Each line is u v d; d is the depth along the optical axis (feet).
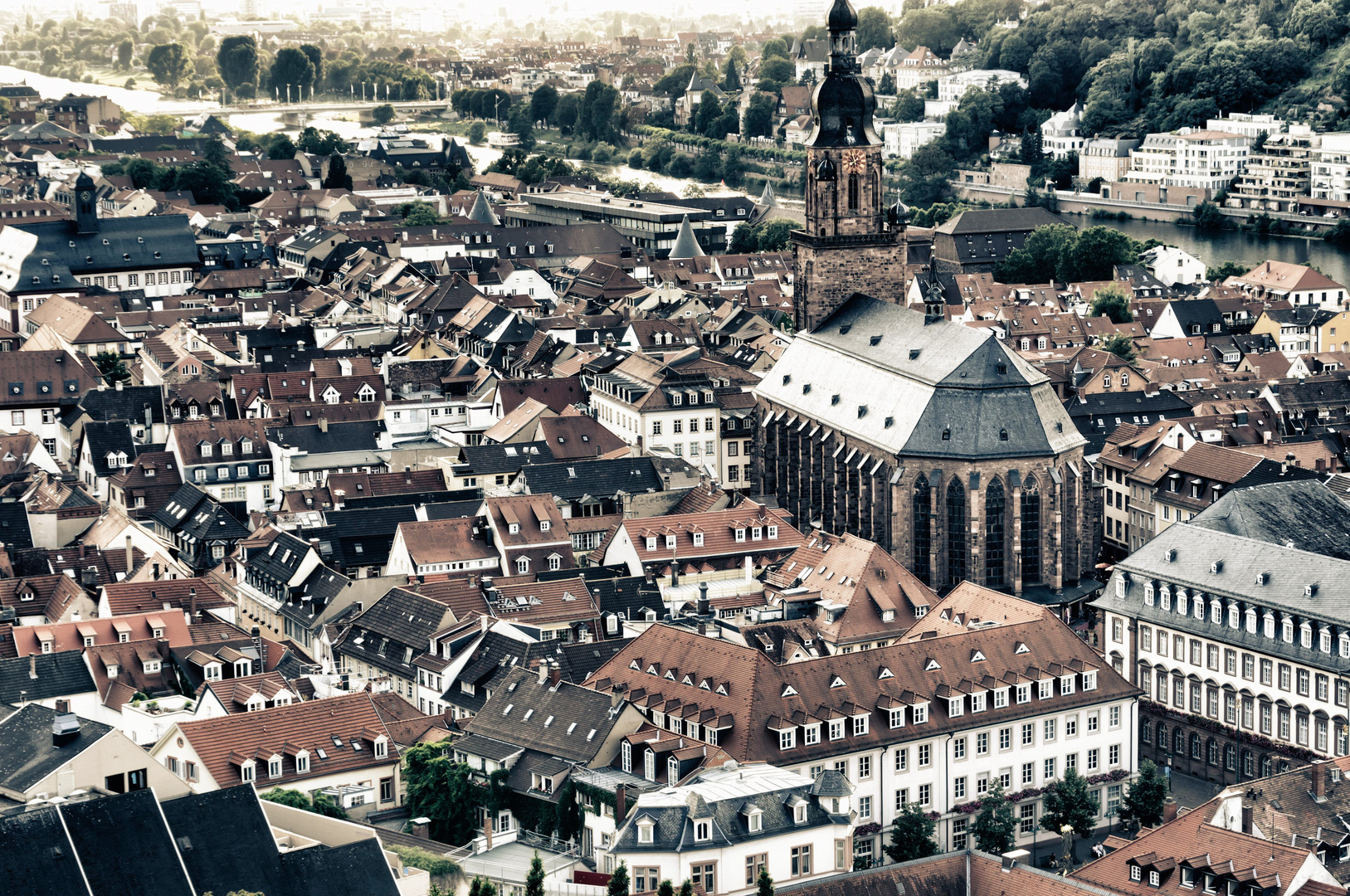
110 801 593.83
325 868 604.90
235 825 604.08
